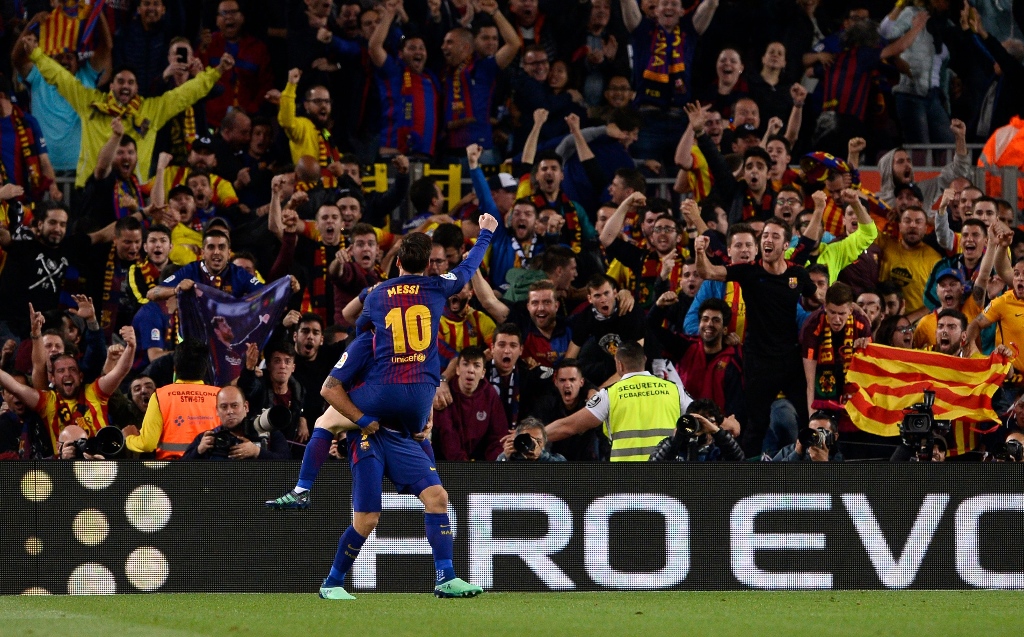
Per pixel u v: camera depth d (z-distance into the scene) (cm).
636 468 2377
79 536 2323
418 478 2194
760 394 3544
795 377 3550
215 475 2344
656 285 3909
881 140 4984
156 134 4644
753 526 2378
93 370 3725
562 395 3384
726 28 4997
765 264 3594
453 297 3638
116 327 4031
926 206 4659
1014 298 3669
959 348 3634
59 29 4806
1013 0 5366
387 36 4766
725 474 2381
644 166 4728
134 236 4044
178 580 2330
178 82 4703
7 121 4444
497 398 3350
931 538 2395
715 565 2372
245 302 3538
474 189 4153
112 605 2155
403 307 2152
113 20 4856
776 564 2377
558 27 4975
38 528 2319
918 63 4975
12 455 3341
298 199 3944
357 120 4809
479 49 4806
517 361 3506
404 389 2138
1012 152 4591
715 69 4994
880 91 4966
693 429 2642
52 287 4025
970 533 2403
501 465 2361
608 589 2361
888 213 4253
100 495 2330
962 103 5156
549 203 4209
